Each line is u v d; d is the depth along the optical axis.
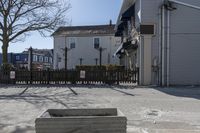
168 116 12.38
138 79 27.23
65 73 29.39
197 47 26.70
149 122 11.24
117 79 28.34
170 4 26.27
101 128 6.25
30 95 19.47
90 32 55.88
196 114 12.80
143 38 26.64
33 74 29.67
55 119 6.22
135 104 15.44
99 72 28.81
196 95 19.42
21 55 56.19
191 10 26.64
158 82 26.56
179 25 26.66
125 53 38.25
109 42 54.81
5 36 34.62
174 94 19.97
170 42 26.70
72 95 19.38
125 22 38.16
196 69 26.69
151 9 26.59
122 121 6.29
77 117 6.27
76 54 56.22
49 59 68.88
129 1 32.28
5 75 29.78
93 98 17.80
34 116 12.33
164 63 26.52
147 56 26.62
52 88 24.59
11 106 14.88
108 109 7.25
